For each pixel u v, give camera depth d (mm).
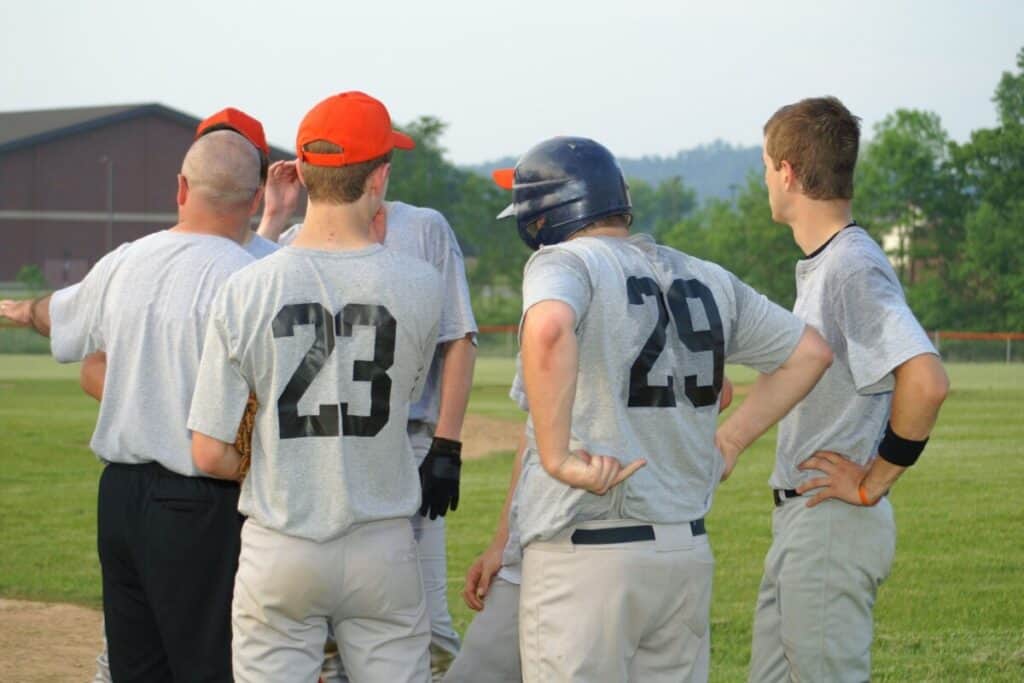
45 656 23547
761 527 38469
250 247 17094
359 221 12578
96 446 14250
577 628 11336
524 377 10977
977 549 34312
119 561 14508
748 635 25453
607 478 10742
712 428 11883
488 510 42281
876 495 13438
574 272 11148
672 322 11594
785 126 13938
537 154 12281
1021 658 23234
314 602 12188
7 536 37625
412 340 12406
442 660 17594
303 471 12039
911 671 22234
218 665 14180
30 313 15328
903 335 12781
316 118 12352
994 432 64750
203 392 12164
